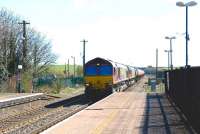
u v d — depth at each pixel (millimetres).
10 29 68000
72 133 17484
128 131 17844
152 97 40000
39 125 24328
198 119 16328
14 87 58188
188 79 20609
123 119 22172
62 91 64562
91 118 22672
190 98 19578
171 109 27672
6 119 29125
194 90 17797
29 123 25953
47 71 73812
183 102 23781
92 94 46750
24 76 59625
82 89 74375
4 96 42188
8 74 60125
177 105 28859
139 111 26344
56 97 50844
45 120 27141
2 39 65500
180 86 26062
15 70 63719
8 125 25641
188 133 17062
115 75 48344
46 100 47875
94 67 46469
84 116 23625
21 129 22906
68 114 29984
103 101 34781
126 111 26375
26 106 40219
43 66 71188
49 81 67250
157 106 29984
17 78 58469
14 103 36250
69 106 38031
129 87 71812
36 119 28203
